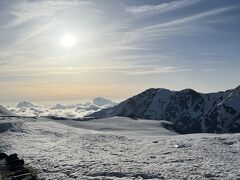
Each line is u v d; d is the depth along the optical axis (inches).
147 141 2549.2
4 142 2444.6
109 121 6402.6
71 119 6200.8
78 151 2043.6
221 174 1224.2
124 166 1459.2
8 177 1170.6
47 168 1446.9
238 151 1806.1
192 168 1352.1
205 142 2228.1
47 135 3038.9
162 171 1321.4
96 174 1315.2
